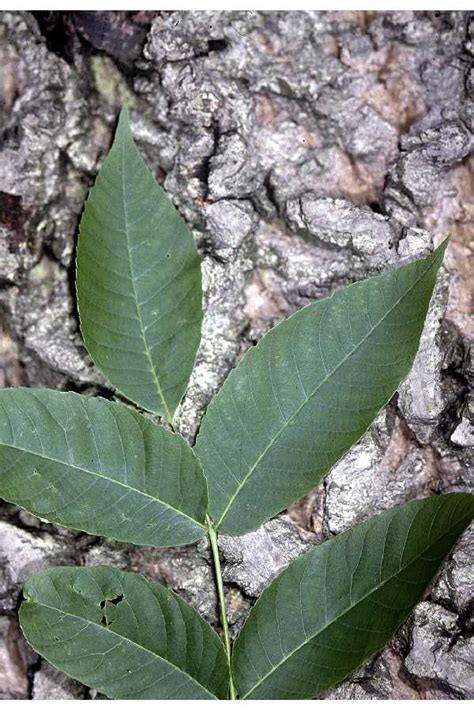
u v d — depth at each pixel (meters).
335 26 0.48
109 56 0.48
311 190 0.48
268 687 0.43
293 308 0.48
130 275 0.44
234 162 0.47
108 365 0.44
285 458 0.44
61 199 0.48
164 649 0.43
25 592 0.43
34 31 0.48
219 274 0.47
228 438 0.44
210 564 0.47
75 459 0.43
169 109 0.48
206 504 0.44
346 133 0.48
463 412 0.47
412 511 0.43
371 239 0.47
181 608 0.44
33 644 0.43
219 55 0.48
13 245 0.48
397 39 0.48
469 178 0.48
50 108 0.47
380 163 0.48
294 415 0.44
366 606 0.43
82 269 0.44
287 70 0.48
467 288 0.48
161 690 0.43
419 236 0.47
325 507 0.47
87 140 0.48
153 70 0.48
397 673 0.46
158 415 0.46
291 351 0.44
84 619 0.43
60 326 0.48
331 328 0.43
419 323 0.43
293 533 0.47
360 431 0.43
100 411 0.43
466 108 0.47
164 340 0.45
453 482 0.47
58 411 0.43
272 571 0.47
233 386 0.44
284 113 0.48
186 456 0.44
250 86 0.48
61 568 0.43
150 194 0.44
